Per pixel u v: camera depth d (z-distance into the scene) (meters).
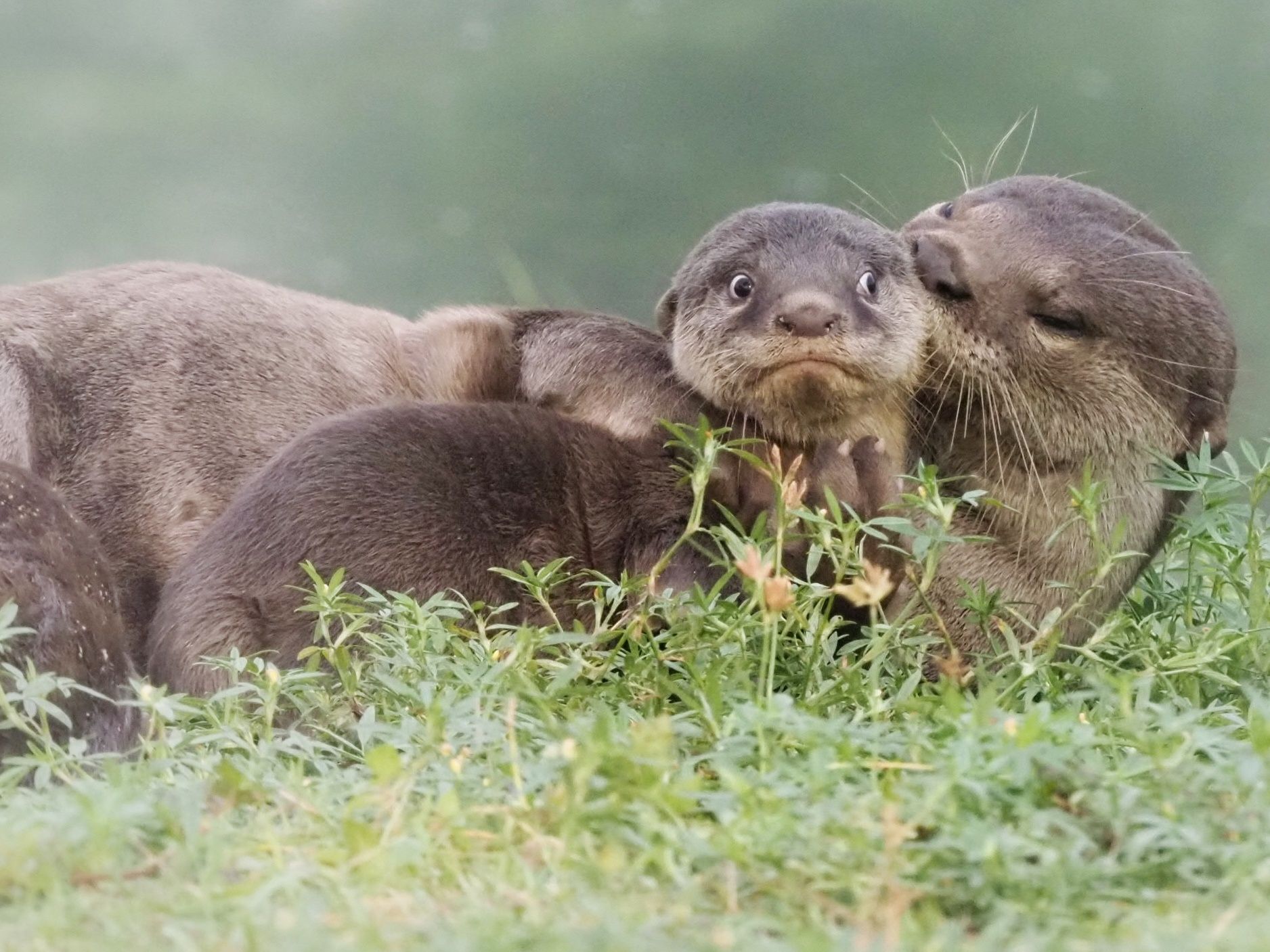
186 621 12.73
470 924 7.48
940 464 14.53
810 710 10.80
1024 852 8.15
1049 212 14.53
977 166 37.06
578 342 15.25
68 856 8.13
